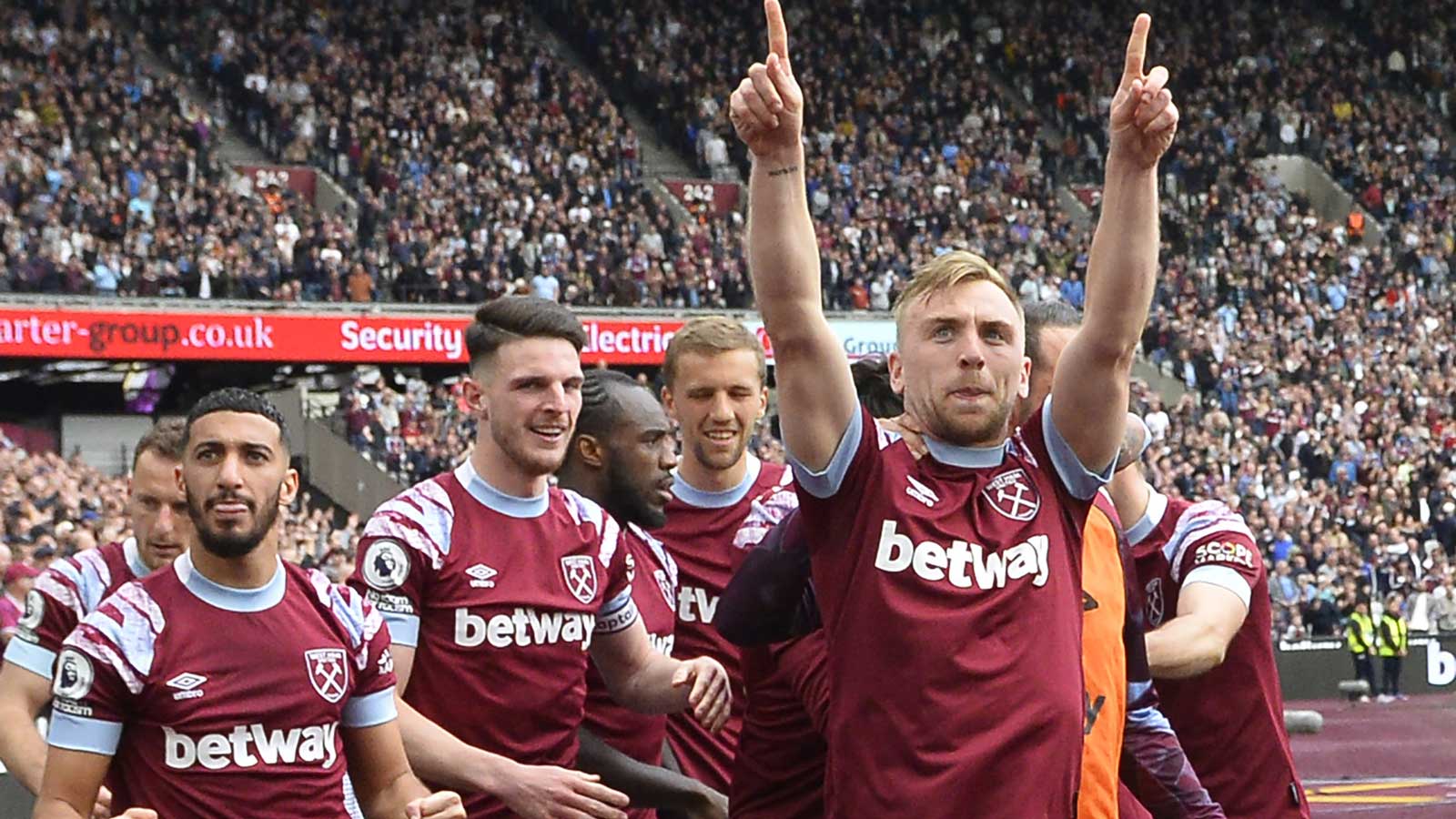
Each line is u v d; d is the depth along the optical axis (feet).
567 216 96.84
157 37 100.48
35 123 85.71
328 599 13.21
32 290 78.69
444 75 104.06
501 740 14.53
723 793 17.04
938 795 10.50
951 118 117.70
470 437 81.76
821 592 11.18
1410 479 91.35
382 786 13.41
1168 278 103.45
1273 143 123.65
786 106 10.75
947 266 11.09
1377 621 76.95
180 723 12.51
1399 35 134.00
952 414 10.96
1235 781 14.64
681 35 117.70
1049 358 13.23
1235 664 14.62
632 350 90.12
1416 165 123.44
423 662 14.46
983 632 10.75
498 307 14.65
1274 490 88.33
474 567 14.49
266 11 103.96
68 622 15.51
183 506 15.80
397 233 88.33
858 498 11.03
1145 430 14.24
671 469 16.51
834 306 95.71
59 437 90.53
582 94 108.37
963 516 10.99
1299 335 101.60
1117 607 12.28
